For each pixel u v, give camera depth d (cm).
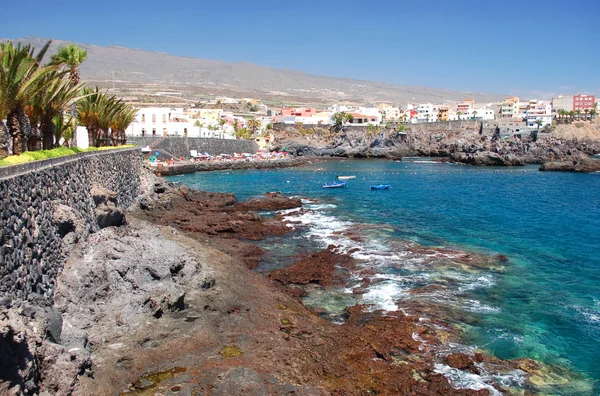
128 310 2156
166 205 5900
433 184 10225
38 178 2264
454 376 2122
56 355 1555
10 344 1340
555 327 2662
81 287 2156
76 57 4994
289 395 1705
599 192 8844
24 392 1364
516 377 2139
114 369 1772
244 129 18762
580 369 2230
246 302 2658
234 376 1742
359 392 1869
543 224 5606
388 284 3288
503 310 2875
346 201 7550
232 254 3972
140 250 2488
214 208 6309
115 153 4838
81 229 2544
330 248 4219
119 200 4819
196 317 2292
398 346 2356
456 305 2933
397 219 5838
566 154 16788
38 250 2027
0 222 1691
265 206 6631
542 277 3522
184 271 2633
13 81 2594
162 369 1836
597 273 3650
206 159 13888
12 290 1706
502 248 4375
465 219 5884
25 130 2889
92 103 5491
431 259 3900
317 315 2762
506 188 9475
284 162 14812
